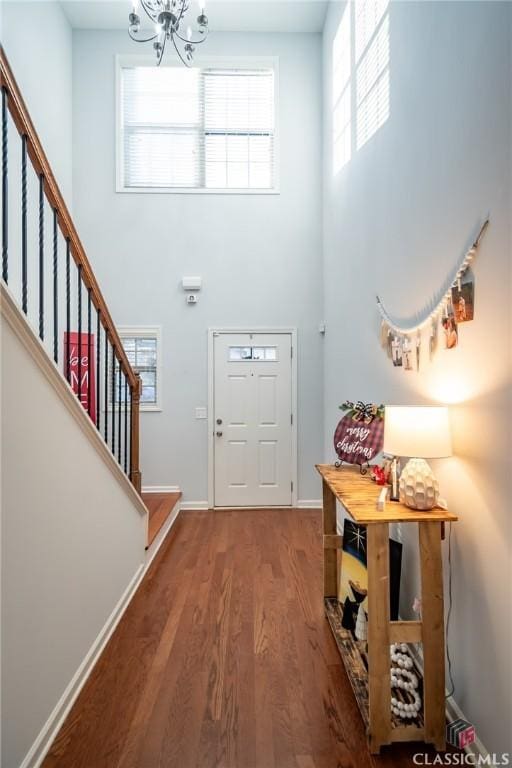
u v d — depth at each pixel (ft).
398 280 7.27
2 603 4.00
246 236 14.12
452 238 5.34
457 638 5.09
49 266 12.08
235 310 14.08
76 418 5.66
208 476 13.96
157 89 14.29
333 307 12.55
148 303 13.96
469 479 4.90
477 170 4.72
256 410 14.08
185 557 9.87
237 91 14.39
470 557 4.85
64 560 5.29
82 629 5.78
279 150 14.17
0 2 9.97
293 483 14.07
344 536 7.32
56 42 12.71
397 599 6.17
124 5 13.08
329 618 6.98
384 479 6.27
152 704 5.32
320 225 14.15
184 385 13.99
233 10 13.23
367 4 9.08
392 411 5.31
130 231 13.96
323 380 14.14
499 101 4.28
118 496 7.41
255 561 9.64
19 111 4.85
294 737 4.87
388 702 4.71
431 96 5.93
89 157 13.88
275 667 6.01
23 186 5.02
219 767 4.50
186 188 14.03
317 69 14.15
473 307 4.83
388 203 7.75
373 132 8.69
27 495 4.46
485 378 4.61
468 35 4.87
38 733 4.56
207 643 6.56
